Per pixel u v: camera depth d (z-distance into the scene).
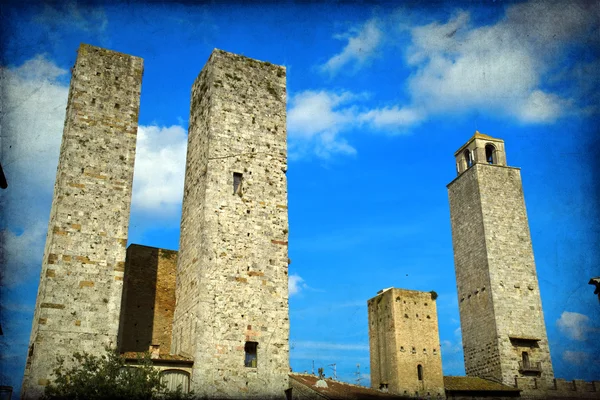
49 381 31.77
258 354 36.81
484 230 63.88
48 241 36.06
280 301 38.62
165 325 43.53
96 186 36.69
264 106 43.53
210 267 37.62
